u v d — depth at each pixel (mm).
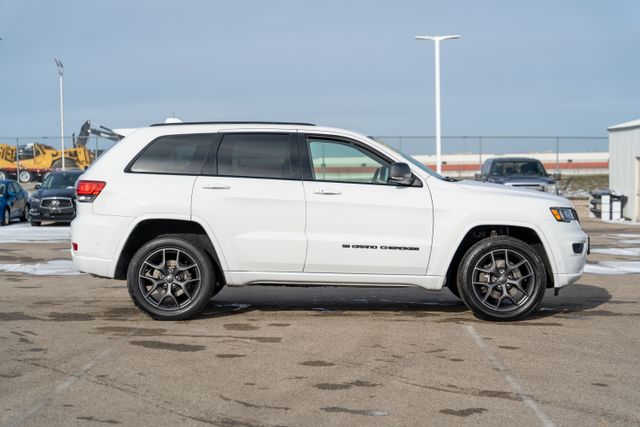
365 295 9500
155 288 7605
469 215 7590
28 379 5496
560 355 6309
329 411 4809
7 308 8383
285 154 7707
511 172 22875
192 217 7531
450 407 4910
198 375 5625
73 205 23234
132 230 7551
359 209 7547
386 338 6918
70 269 11938
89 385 5352
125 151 7754
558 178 22484
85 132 41812
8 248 15555
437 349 6496
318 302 8930
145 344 6613
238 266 7586
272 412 4785
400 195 7605
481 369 5848
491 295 7746
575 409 4895
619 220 26719
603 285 10414
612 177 28625
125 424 4551
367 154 7746
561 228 7742
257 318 7859
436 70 31375
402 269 7613
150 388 5289
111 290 9734
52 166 41594
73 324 7480
